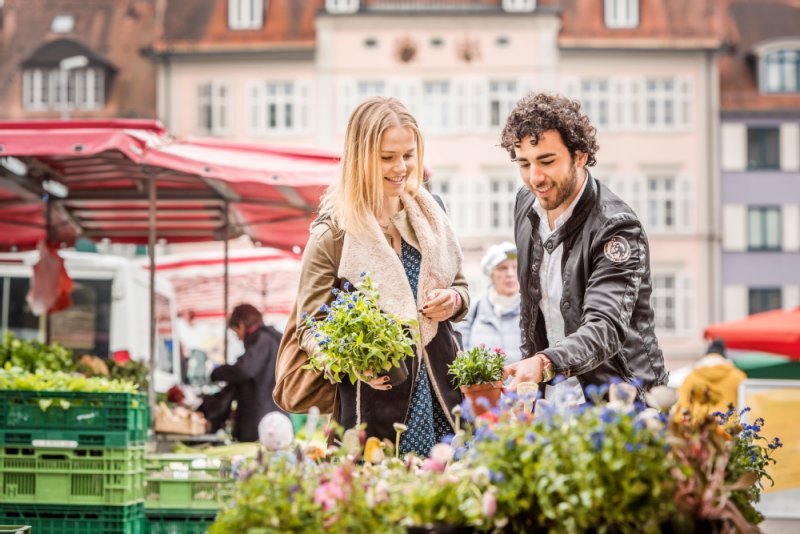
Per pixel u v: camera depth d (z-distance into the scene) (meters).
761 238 54.75
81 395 6.32
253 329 9.85
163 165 8.32
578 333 4.22
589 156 4.56
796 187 54.84
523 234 4.75
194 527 6.55
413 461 3.84
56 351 8.91
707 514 3.27
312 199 10.23
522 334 4.80
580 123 4.45
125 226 11.89
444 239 4.81
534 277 4.69
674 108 54.66
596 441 3.16
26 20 56.84
